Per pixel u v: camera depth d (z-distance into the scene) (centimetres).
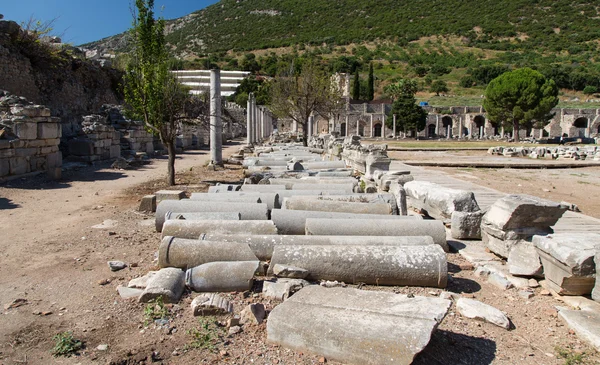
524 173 1892
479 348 377
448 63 10269
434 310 374
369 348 336
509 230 584
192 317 422
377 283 502
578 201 1188
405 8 13712
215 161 1784
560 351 372
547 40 10669
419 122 6306
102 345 370
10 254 612
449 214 738
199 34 13600
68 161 1702
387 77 9694
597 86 8450
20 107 1331
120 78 3003
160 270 498
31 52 2150
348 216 681
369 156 1180
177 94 1272
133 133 2200
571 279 470
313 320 369
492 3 12925
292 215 673
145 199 901
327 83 2738
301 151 2162
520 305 468
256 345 372
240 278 473
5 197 1027
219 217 661
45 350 365
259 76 8994
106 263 579
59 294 476
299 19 13838
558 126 6600
